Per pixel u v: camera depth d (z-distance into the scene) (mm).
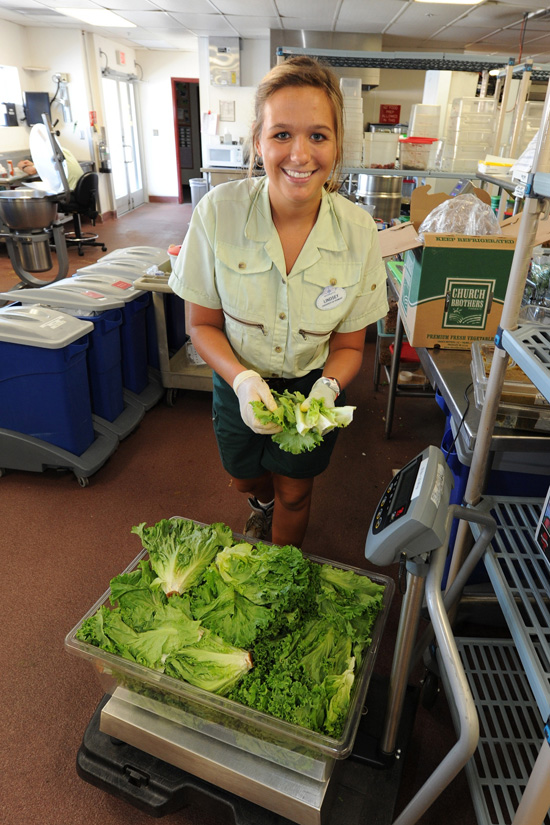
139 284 2850
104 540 2264
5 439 2533
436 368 1831
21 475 2682
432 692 1573
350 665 1190
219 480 2684
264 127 1210
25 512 2422
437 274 1899
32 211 4855
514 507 1425
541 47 7527
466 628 1822
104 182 9438
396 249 1906
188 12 6246
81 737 1536
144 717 1309
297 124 1154
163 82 10758
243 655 1181
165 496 2553
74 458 2551
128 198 10672
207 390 3273
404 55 3365
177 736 1268
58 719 1583
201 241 1423
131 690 1330
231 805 1251
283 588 1234
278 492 1789
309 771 1173
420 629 1812
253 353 1531
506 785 1270
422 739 1540
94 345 2670
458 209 2080
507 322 1133
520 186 1216
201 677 1153
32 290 2750
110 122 9711
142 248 3658
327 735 1083
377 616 1342
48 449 2523
